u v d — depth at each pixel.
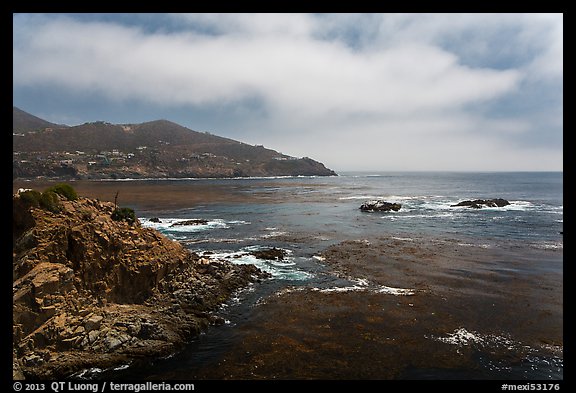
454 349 18.52
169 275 24.69
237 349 18.48
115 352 17.27
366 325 21.17
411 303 24.53
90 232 21.36
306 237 47.91
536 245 42.75
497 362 17.39
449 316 22.45
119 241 22.52
